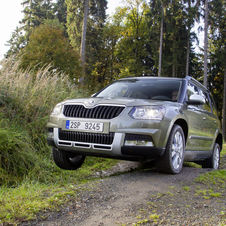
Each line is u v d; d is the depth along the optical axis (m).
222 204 2.59
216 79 37.75
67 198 2.64
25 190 3.19
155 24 35.38
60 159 4.08
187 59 36.31
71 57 15.74
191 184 3.23
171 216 2.25
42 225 2.05
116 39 40.09
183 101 4.08
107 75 40.69
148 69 41.16
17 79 6.81
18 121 5.80
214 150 5.52
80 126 3.37
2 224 2.00
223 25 32.44
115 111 3.26
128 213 2.31
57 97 7.70
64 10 45.06
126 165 5.51
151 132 3.12
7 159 4.14
